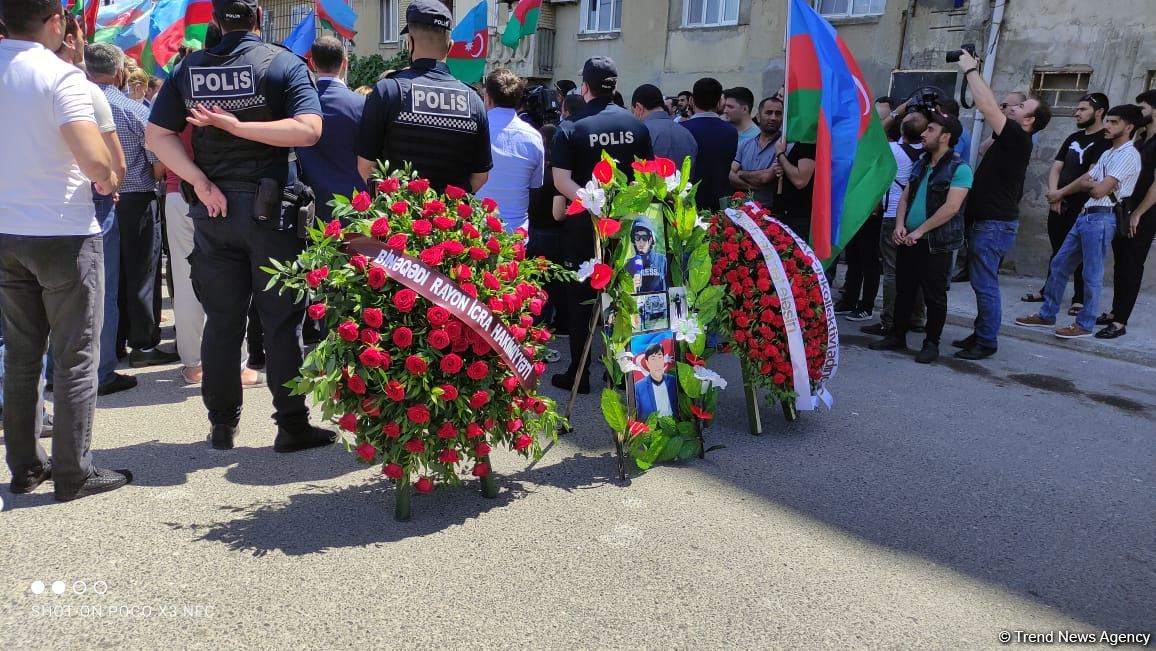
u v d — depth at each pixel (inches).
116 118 182.5
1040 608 108.5
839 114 196.7
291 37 286.8
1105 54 332.5
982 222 238.4
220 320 141.3
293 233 137.6
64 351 120.7
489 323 117.2
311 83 137.6
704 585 109.8
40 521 117.8
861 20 409.1
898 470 154.4
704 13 481.7
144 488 130.7
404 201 119.1
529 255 232.7
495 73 187.5
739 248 167.2
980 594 111.3
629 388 147.1
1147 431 184.5
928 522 132.5
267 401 177.3
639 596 106.2
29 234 112.7
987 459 162.2
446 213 120.3
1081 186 276.8
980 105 231.9
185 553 111.3
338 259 116.6
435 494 135.0
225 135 131.1
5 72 110.1
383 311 115.7
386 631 95.9
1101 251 256.4
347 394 118.2
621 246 146.7
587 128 178.5
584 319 188.9
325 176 190.1
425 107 139.9
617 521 127.7
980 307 242.5
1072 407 200.4
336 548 115.0
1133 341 260.1
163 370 198.1
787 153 234.4
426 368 113.7
